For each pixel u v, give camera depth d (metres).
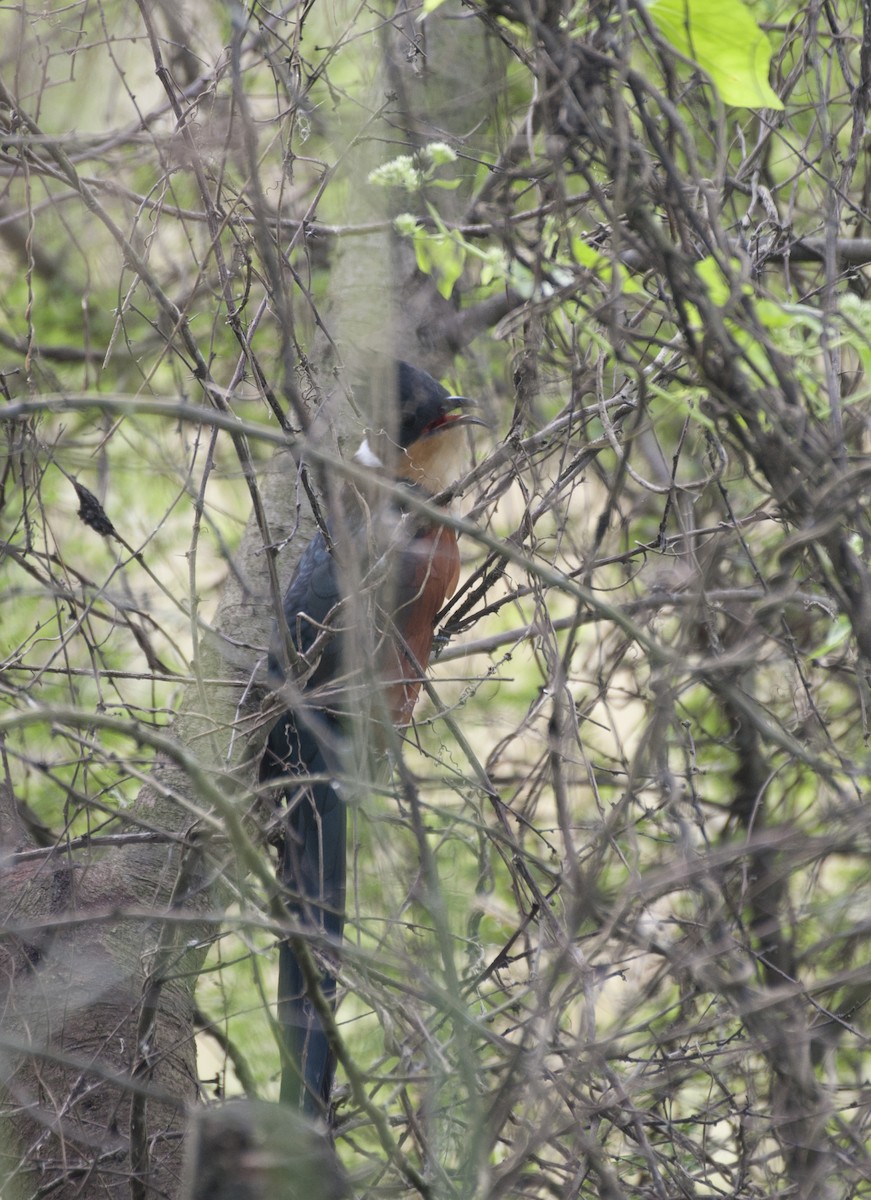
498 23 6.66
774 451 5.89
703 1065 6.65
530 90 7.86
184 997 8.26
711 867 5.95
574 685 10.15
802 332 6.92
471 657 10.55
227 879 6.58
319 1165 5.65
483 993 6.91
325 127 7.28
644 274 7.04
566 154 5.96
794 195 7.85
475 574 8.66
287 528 9.66
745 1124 6.80
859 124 7.34
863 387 7.23
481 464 7.25
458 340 9.00
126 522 10.91
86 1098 7.58
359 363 7.90
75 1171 6.99
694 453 9.09
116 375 11.69
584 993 6.02
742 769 8.27
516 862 6.86
